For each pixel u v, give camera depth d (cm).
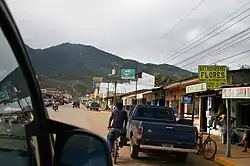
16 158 181
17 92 179
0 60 161
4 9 152
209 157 1541
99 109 7431
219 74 2100
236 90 1471
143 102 5397
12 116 178
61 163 190
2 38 159
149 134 1289
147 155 1508
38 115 199
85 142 194
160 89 3966
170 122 1530
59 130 199
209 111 2541
